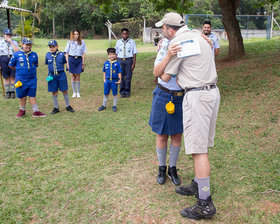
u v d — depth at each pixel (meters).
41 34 50.31
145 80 10.33
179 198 3.33
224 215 2.97
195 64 2.89
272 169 3.78
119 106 7.48
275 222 2.80
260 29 26.09
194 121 2.88
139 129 5.61
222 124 5.50
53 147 4.83
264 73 7.84
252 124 5.29
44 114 6.67
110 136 5.27
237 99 6.61
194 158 2.99
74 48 8.22
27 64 6.25
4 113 6.80
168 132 3.46
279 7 41.28
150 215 3.04
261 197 3.22
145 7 36.38
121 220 2.96
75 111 7.11
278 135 4.72
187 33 2.94
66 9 47.94
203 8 39.72
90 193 3.45
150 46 25.38
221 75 8.70
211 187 3.48
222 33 23.66
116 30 32.34
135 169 4.03
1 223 2.93
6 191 3.50
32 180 3.76
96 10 47.62
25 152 4.66
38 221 2.99
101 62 14.08
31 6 17.92
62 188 3.56
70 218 3.02
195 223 2.89
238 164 4.02
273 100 6.01
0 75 8.31
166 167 3.75
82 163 4.21
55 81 6.77
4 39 8.10
